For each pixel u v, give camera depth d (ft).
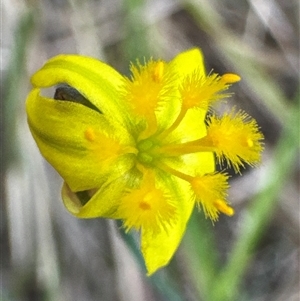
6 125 0.29
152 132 0.16
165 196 0.16
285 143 0.29
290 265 0.33
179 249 0.29
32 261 0.29
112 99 0.16
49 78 0.16
